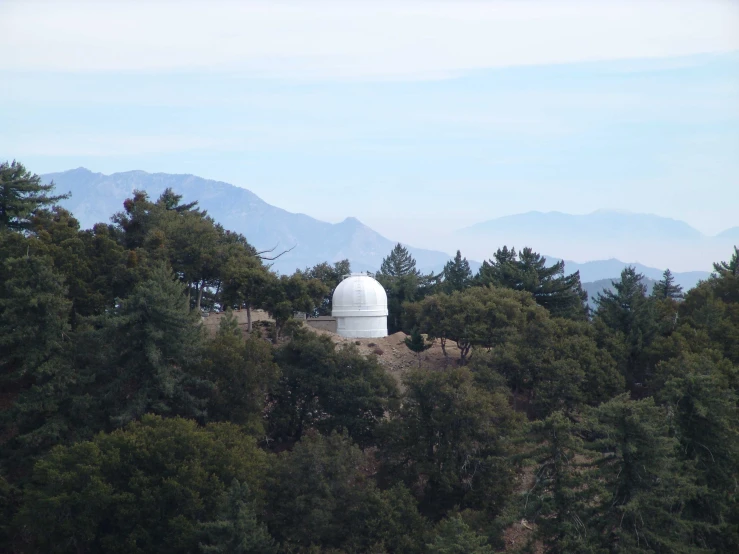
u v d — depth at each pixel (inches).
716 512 4407.0
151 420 4874.5
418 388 5413.4
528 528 5073.8
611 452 4630.9
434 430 5374.0
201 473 4527.6
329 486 4586.6
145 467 4621.1
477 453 5260.8
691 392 4554.6
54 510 4407.0
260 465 4766.2
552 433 4040.4
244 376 5551.2
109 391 5265.8
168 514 4510.3
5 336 5324.8
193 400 5383.9
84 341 5516.7
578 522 3966.5
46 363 5295.3
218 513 4347.9
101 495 4355.3
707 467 4503.0
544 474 4097.0
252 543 4089.6
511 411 5506.9
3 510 4825.3
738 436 4569.4
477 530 4574.3
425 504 5280.5
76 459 4542.3
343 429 5369.1
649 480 4072.3
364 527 4500.5
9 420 5201.8
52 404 5147.6
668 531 4104.3
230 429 5073.8
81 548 4547.2
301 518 4530.0
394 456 5383.9
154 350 5319.9
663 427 4089.6
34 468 4618.6
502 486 5083.7
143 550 4409.5
